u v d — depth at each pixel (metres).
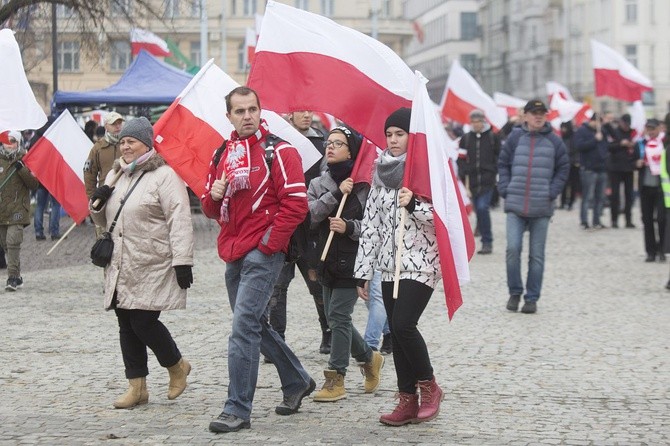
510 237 29.73
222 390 19.84
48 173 33.00
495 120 59.81
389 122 17.62
